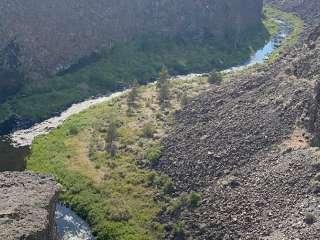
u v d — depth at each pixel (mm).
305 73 84750
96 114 95812
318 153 66000
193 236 61500
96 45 126250
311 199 59000
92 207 68000
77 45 122375
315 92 72938
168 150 78812
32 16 115688
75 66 119438
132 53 128125
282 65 94750
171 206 66875
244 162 71625
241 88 90875
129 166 76750
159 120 90375
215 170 71625
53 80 110062
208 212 64188
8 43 108125
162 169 74938
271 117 78312
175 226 63281
